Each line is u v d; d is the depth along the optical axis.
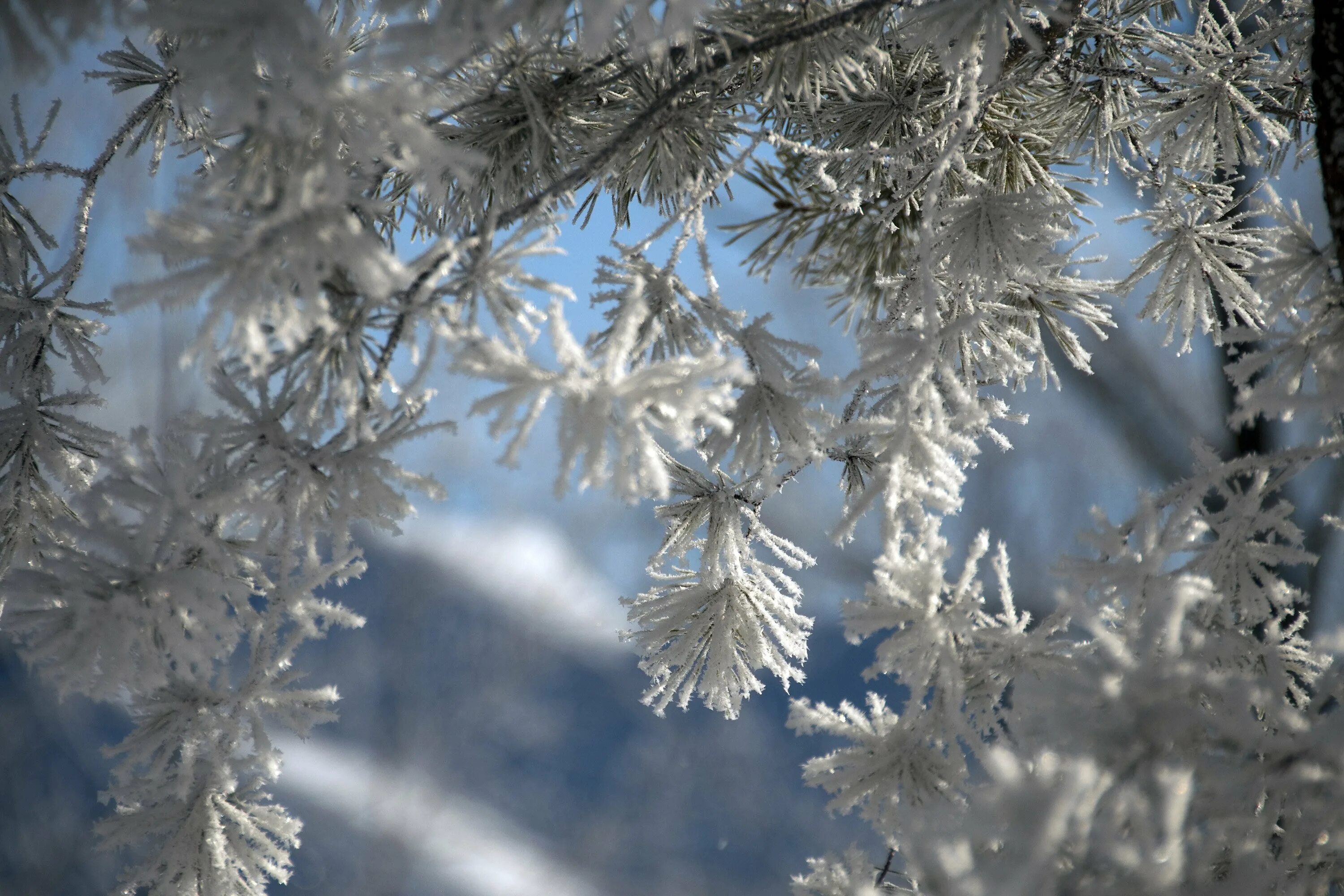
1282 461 1.02
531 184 1.10
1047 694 1.00
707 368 1.00
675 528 1.10
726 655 1.09
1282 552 1.03
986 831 0.99
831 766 1.04
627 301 1.06
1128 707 0.99
